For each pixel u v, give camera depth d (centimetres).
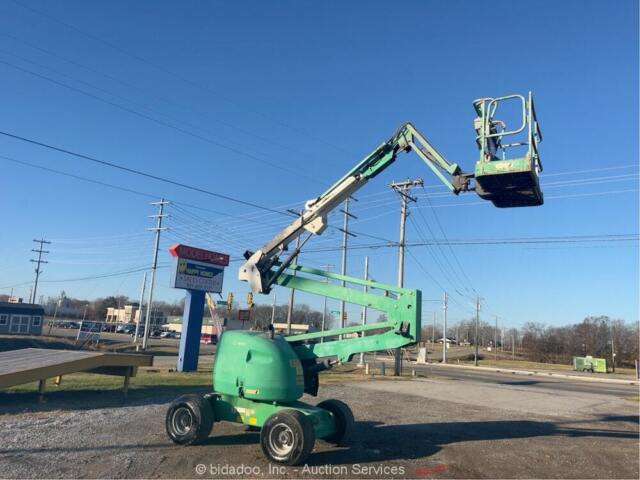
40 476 674
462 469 834
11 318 6731
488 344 14600
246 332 939
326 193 1023
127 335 8762
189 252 2353
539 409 1766
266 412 874
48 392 1433
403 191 3431
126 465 742
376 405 1584
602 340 9481
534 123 919
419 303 923
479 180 887
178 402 893
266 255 1052
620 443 1149
